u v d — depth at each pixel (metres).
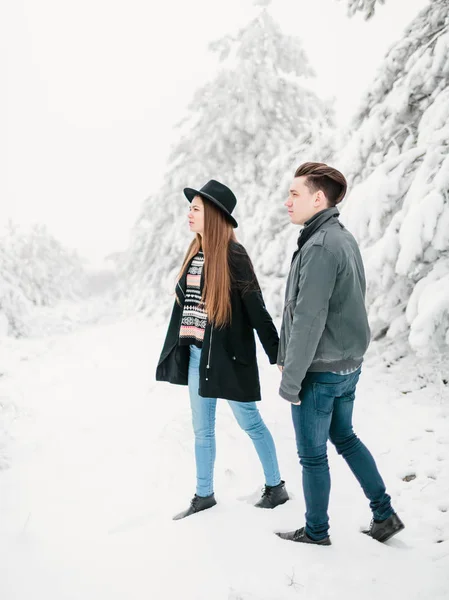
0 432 3.96
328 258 2.00
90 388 5.24
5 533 2.51
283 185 7.40
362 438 3.57
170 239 10.39
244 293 2.41
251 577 2.03
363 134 5.33
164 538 2.37
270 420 3.96
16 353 7.05
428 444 3.35
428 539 2.31
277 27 10.04
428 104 5.08
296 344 2.01
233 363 2.45
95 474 3.21
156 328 8.91
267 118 10.02
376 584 1.95
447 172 4.08
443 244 3.97
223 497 2.79
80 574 2.14
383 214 4.54
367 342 2.16
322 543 2.23
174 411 4.33
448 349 4.88
